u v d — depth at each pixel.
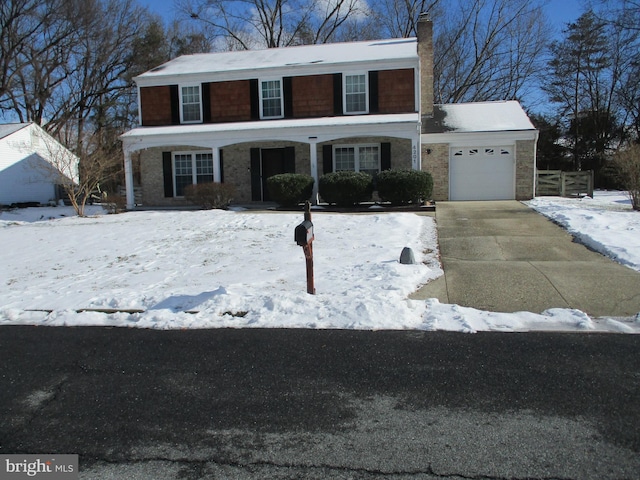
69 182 21.42
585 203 17.52
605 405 3.88
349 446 3.44
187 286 7.88
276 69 19.34
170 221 14.48
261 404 4.09
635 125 31.39
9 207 26.28
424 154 19.70
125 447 3.52
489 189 19.64
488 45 33.78
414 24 33.88
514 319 5.83
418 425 3.69
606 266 8.16
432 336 5.46
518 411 3.83
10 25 31.38
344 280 7.65
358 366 4.77
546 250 9.55
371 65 18.81
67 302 7.24
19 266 10.23
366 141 19.19
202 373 4.74
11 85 32.50
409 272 7.83
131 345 5.55
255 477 3.12
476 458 3.25
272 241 11.33
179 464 3.29
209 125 19.36
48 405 4.19
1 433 3.76
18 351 5.47
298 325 5.93
